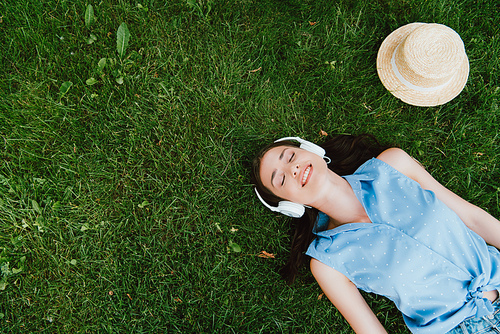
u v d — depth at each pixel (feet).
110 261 7.68
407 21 8.57
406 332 7.69
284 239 8.08
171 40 8.33
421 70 7.09
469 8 8.63
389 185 6.56
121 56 7.96
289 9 8.63
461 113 8.42
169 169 8.00
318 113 8.46
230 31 8.38
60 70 8.04
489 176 8.16
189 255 7.83
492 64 8.37
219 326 7.63
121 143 8.03
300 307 7.91
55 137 7.83
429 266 6.02
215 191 8.00
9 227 7.48
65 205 7.69
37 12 7.95
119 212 7.86
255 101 8.34
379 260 6.15
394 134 8.27
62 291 7.51
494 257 6.46
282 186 6.68
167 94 8.10
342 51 8.49
